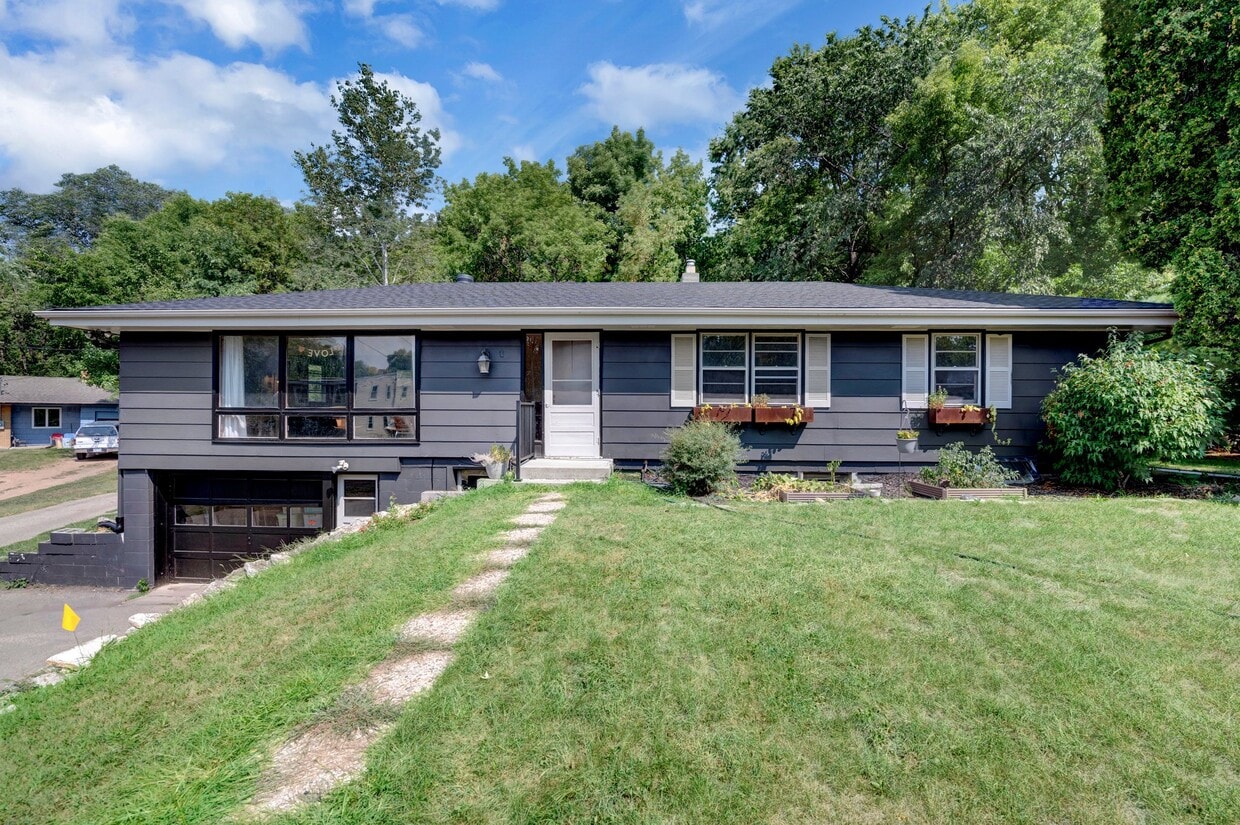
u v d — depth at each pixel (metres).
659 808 1.95
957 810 1.95
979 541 4.69
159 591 8.40
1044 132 13.06
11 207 41.28
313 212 25.28
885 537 4.79
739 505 6.26
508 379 8.60
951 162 15.53
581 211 24.81
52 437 28.73
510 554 4.46
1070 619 3.22
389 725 2.38
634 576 3.84
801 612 3.29
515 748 2.21
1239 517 5.48
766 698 2.51
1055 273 15.87
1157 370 6.81
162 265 23.16
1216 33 7.46
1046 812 1.95
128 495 8.52
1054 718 2.38
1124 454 6.95
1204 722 2.37
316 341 8.62
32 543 11.38
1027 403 8.46
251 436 8.59
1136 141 8.40
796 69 18.70
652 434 8.81
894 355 8.60
